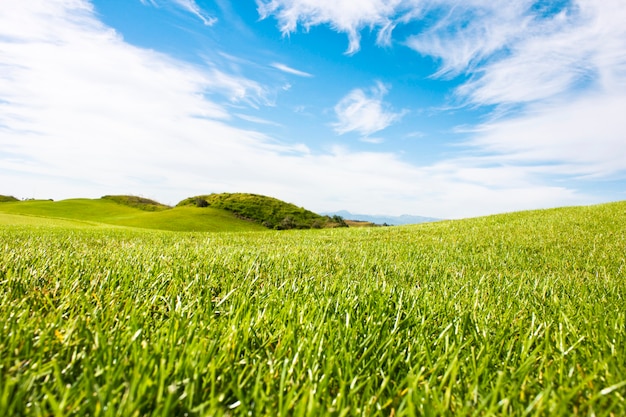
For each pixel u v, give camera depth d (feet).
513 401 3.50
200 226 285.02
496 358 4.85
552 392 3.43
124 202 442.91
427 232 45.21
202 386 3.47
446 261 18.43
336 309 6.79
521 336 5.63
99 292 7.32
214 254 15.94
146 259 12.78
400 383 4.00
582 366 4.47
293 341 4.81
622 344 5.08
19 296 6.68
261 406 3.17
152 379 3.44
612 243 29.07
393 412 3.34
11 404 2.80
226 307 7.07
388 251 22.63
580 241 30.45
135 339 4.32
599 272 15.61
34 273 8.62
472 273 14.37
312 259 16.16
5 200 433.89
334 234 46.65
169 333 4.64
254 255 15.85
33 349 3.99
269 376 3.76
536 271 16.07
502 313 7.53
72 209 355.97
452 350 4.82
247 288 8.53
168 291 8.08
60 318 4.92
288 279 10.57
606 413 3.07
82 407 2.85
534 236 35.01
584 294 9.50
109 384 3.10
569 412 3.15
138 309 6.09
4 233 27.20
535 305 8.44
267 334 5.39
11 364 3.74
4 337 4.15
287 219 371.97
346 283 10.35
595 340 5.30
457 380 4.23
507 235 36.63
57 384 3.29
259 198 435.94
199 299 6.85
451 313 7.09
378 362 4.59
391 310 7.14
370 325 5.90
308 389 3.39
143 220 287.89
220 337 4.77
